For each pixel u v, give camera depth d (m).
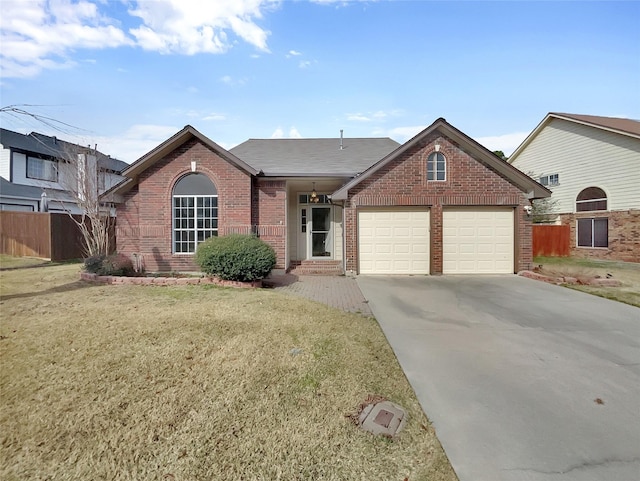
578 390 3.53
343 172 11.63
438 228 10.95
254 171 10.73
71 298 7.19
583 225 16.58
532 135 19.77
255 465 2.41
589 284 9.17
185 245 10.95
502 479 2.31
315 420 2.94
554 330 5.44
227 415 2.98
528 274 10.42
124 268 9.94
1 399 3.21
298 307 6.64
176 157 10.82
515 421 2.98
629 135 14.39
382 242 11.12
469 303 7.18
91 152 12.88
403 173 10.98
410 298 7.66
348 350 4.50
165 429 2.78
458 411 3.13
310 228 13.38
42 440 2.65
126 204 11.16
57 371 3.76
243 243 8.98
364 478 2.32
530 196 10.94
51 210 20.61
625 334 5.25
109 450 2.54
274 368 3.90
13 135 21.08
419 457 2.53
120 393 3.32
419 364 4.13
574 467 2.42
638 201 14.38
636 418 3.02
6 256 14.39
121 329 5.13
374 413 3.07
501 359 4.29
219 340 4.73
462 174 10.97
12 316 5.80
